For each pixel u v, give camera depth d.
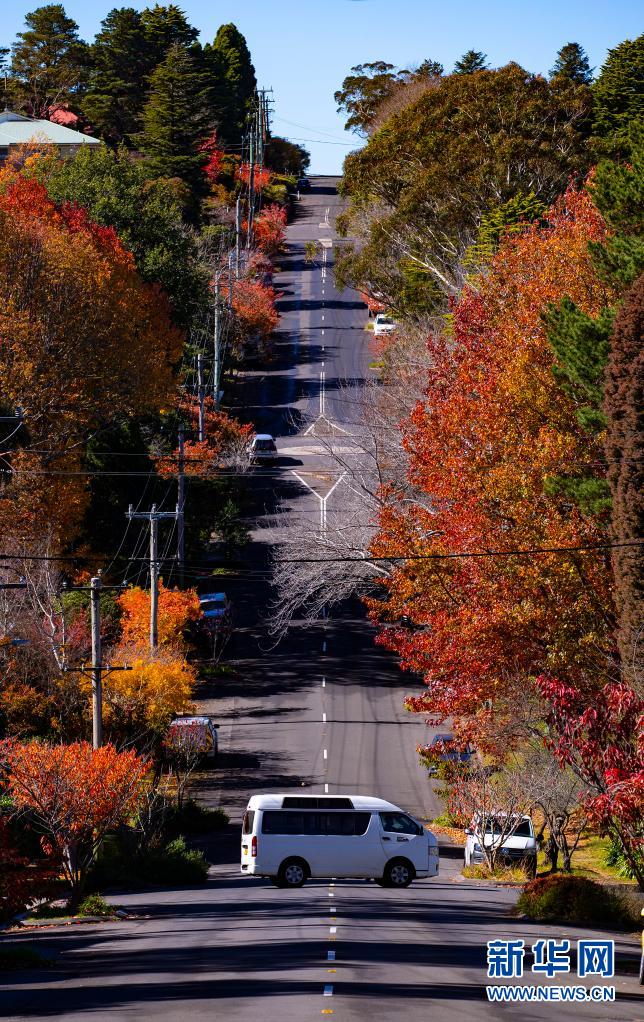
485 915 92.88
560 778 133.75
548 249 178.50
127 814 137.12
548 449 136.88
